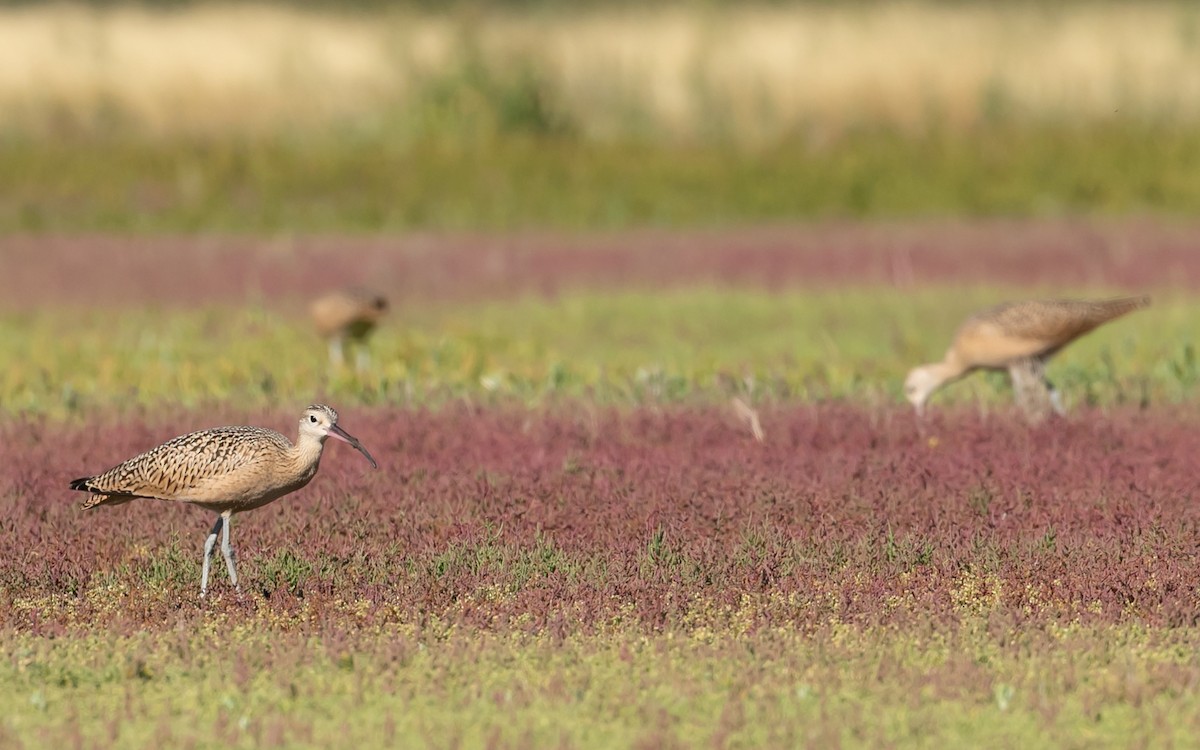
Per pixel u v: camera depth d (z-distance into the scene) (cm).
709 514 1667
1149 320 3108
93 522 1673
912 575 1473
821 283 3741
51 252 4200
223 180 4919
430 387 2398
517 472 1855
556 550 1541
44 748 1109
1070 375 2408
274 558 1528
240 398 2353
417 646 1302
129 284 3747
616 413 2183
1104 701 1177
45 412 2247
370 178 4947
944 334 3038
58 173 4925
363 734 1133
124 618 1377
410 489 1789
